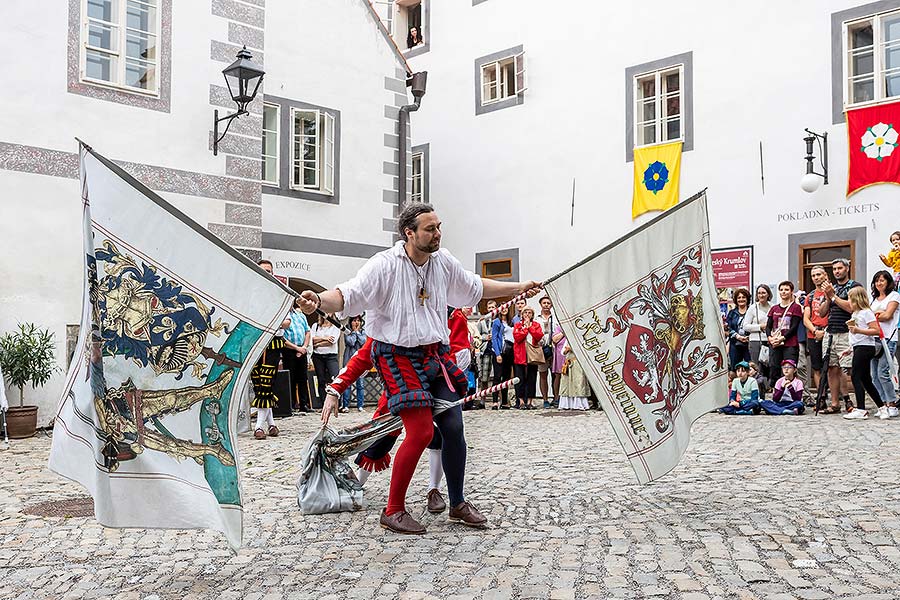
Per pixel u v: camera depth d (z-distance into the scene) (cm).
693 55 1695
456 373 523
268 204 1594
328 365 1450
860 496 594
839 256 1516
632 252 587
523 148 1956
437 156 2120
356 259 1711
